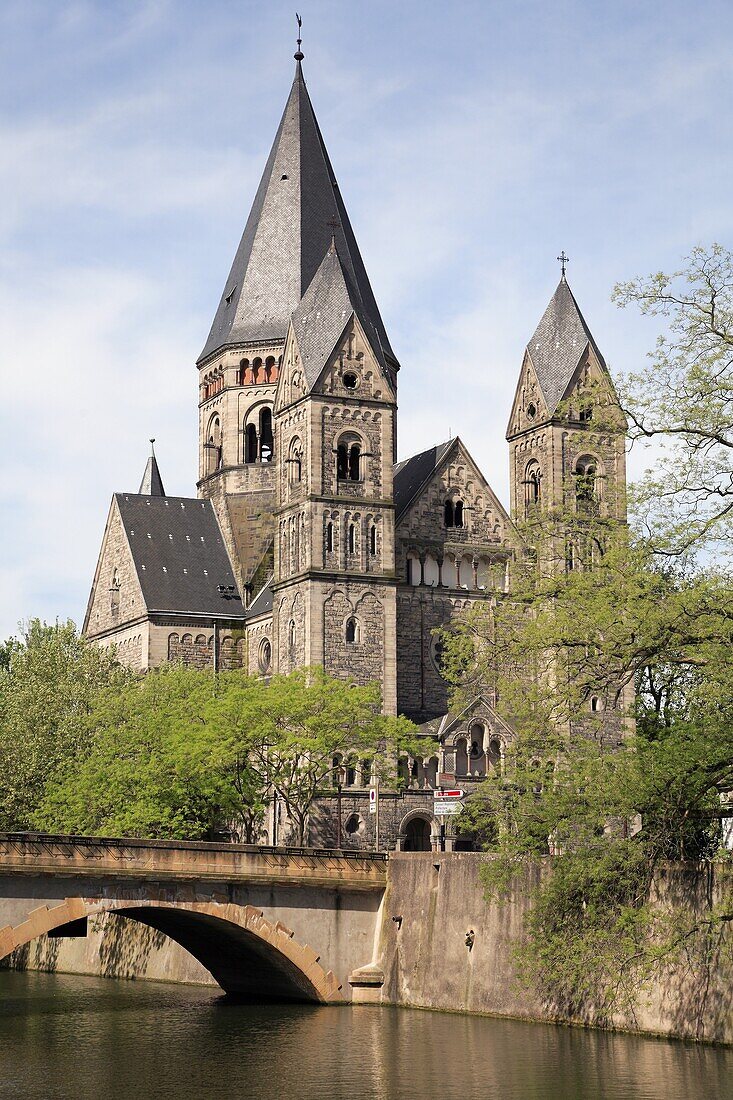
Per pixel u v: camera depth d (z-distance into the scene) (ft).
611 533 226.38
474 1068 230.07
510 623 249.75
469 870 300.40
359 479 459.32
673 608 215.10
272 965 323.78
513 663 246.27
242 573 517.55
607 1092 208.95
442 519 478.18
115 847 294.25
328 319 468.34
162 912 312.50
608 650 222.28
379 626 451.94
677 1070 222.07
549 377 485.97
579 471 484.74
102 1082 226.79
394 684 449.48
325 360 459.32
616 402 221.46
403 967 313.73
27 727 398.42
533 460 490.08
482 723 451.53
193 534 527.81
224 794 366.02
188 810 368.89
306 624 446.60
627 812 235.20
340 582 449.48
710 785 229.25
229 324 546.26
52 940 441.27
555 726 244.63
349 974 318.65
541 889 259.39
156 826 363.97
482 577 480.64
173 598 501.97
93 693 414.82
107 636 526.16
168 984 373.40
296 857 314.55
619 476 486.38
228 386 540.52
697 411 215.10
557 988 273.13
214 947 337.52
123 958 402.93
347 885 319.47
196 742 365.81
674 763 230.89
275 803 431.02
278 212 548.72
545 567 271.49
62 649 440.04
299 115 553.23
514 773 245.65
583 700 229.45
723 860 240.73
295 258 541.75
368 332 484.74
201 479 554.87
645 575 218.79
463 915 300.20
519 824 247.09
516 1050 244.22
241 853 307.99
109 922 413.18
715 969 241.96
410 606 467.11
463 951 298.35
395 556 465.47
